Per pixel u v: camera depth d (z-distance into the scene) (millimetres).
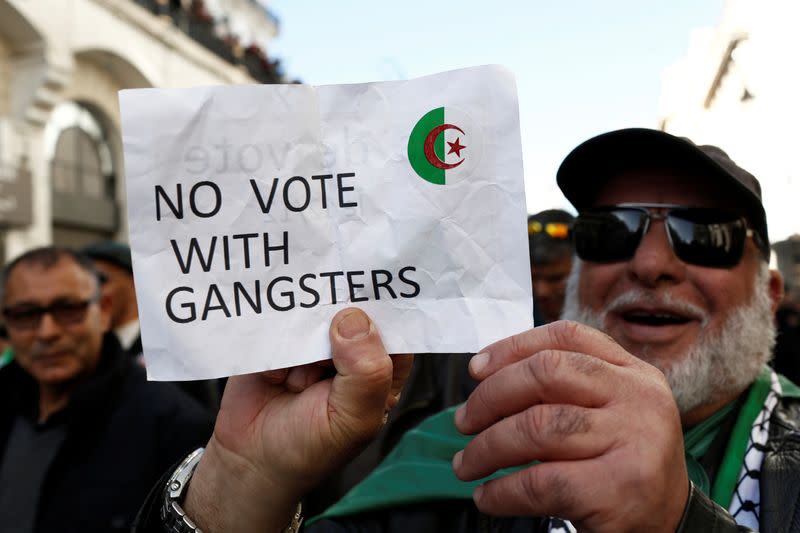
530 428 660
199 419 1923
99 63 10711
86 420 1847
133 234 747
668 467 647
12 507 1844
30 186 9086
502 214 748
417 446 1427
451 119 754
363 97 769
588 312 1392
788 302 4215
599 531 634
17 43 9023
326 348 765
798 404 1178
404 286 763
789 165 4816
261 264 762
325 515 1377
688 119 6738
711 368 1222
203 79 12469
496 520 1213
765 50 4867
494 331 743
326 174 768
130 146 746
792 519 991
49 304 1915
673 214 1276
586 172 1393
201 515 849
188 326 752
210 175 756
